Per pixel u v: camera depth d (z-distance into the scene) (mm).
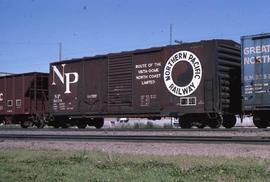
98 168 11117
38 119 36781
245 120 54000
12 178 9859
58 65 34594
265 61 24312
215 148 14703
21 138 21562
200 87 26469
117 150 15609
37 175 10188
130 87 29703
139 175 9844
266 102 24266
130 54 29828
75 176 9945
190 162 11789
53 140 20016
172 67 27656
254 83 24734
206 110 26203
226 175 9578
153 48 28609
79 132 25969
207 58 26297
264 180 8922
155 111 28328
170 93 27688
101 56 31625
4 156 14305
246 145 15031
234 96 27062
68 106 33625
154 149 15359
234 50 27438
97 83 31734
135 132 24406
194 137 17875
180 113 27203
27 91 38188
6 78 40188
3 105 40188
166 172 10180
